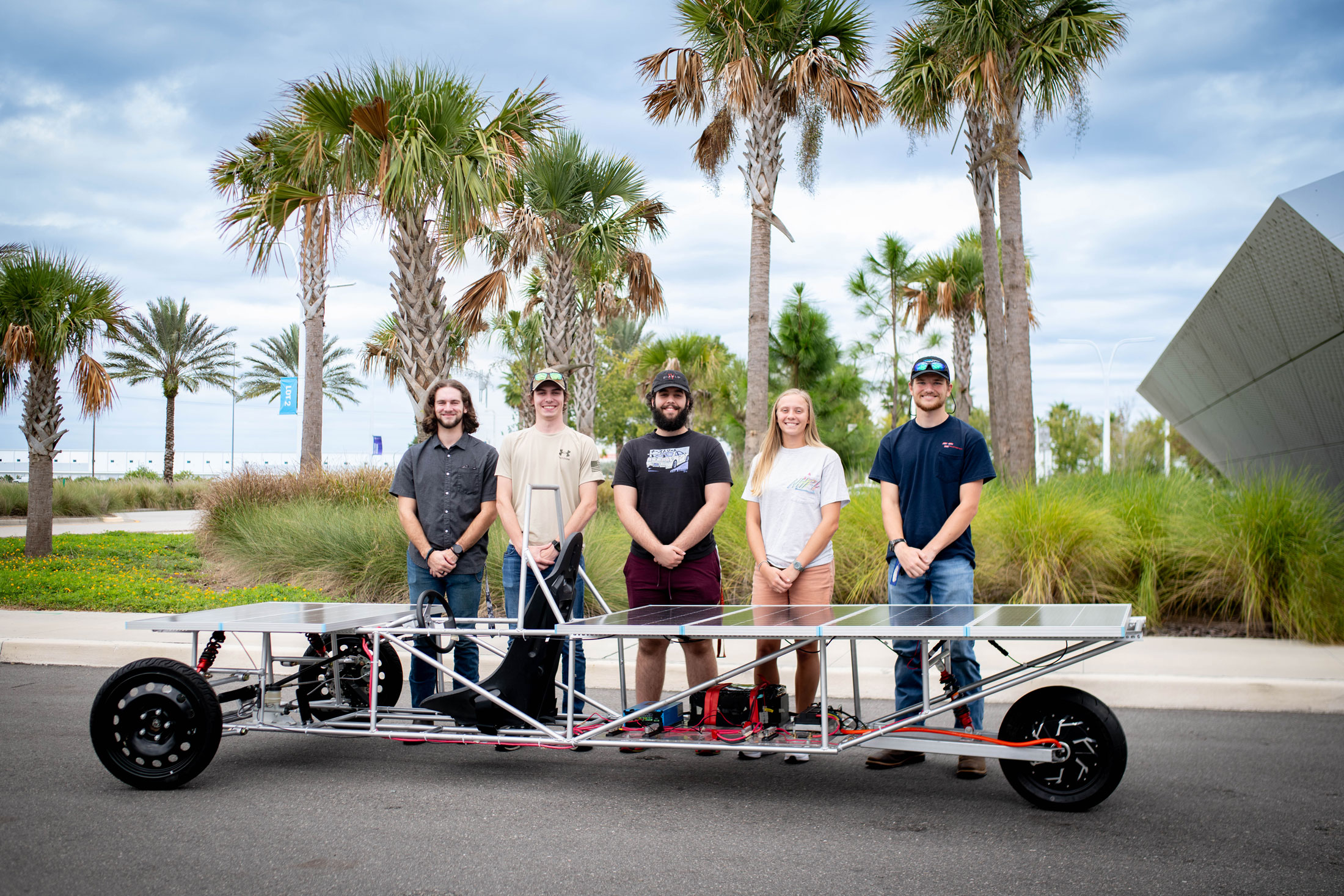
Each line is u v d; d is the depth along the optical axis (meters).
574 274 15.52
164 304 38.66
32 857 3.24
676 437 4.77
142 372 38.59
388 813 3.77
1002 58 11.87
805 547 4.46
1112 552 7.88
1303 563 7.13
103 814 3.73
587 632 3.78
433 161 10.10
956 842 3.38
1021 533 8.14
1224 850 3.26
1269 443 14.59
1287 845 3.30
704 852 3.30
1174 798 3.85
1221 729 5.01
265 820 3.67
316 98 9.88
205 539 13.95
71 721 5.30
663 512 4.65
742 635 3.52
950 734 3.76
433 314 10.62
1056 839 3.39
